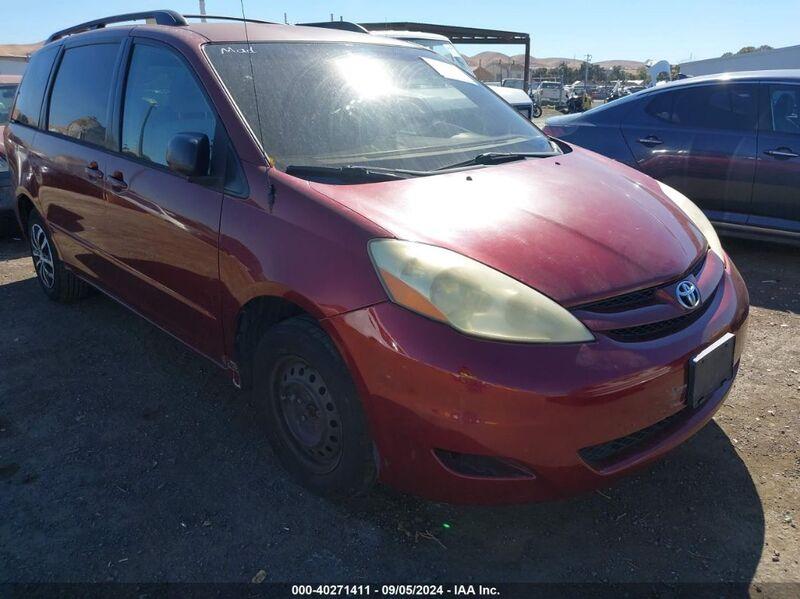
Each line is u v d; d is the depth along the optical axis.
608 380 2.00
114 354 3.88
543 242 2.27
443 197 2.45
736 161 5.34
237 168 2.63
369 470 2.32
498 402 1.95
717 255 2.74
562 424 1.98
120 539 2.39
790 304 4.52
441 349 1.98
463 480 2.07
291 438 2.62
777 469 2.70
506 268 2.12
